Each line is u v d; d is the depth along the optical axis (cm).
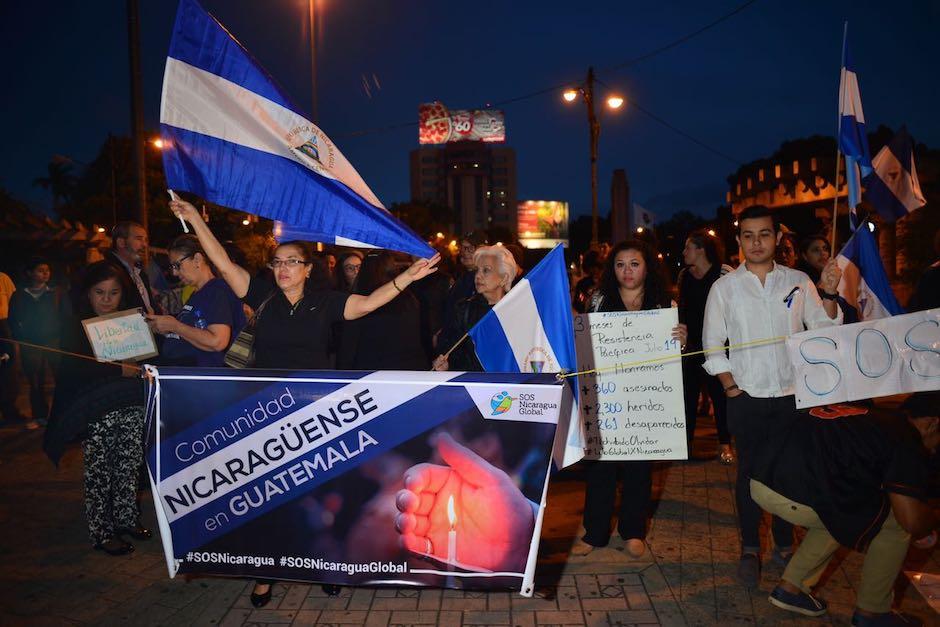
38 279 846
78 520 531
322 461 352
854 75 452
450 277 759
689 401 659
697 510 534
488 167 18762
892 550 351
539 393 338
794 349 380
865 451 352
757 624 370
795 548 461
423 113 13938
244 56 379
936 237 604
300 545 355
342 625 373
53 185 5547
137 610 393
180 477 359
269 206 383
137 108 1131
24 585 425
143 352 435
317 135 386
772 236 413
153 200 3375
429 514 346
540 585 416
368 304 391
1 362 854
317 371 351
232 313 484
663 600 397
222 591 414
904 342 371
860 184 462
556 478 618
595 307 479
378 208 386
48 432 458
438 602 398
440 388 344
